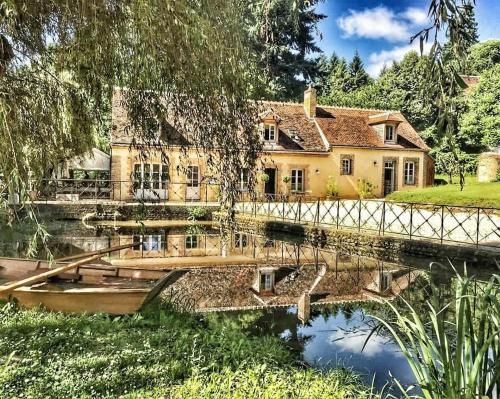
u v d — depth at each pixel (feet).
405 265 34.01
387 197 66.90
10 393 10.41
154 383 11.66
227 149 15.52
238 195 16.90
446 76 7.93
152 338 15.16
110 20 11.59
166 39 11.89
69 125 13.32
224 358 13.74
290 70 88.02
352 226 45.09
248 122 15.58
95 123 14.48
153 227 54.65
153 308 19.26
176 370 12.39
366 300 23.40
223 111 14.60
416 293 24.68
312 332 18.20
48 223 54.49
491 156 71.31
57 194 64.28
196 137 15.21
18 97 11.95
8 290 17.60
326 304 22.53
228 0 12.98
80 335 15.03
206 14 12.42
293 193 75.92
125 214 59.72
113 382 11.40
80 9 11.15
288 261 35.47
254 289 25.67
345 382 13.16
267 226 51.90
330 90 140.15
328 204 67.15
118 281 21.81
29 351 13.08
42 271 22.25
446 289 25.14
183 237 48.73
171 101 14.47
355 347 16.46
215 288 25.59
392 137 82.53
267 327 18.75
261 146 16.29
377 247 37.99
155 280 22.02
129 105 14.25
